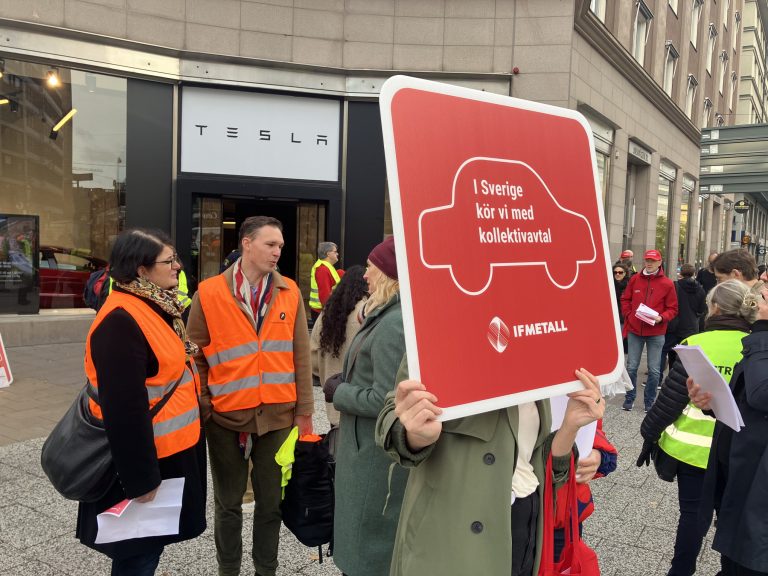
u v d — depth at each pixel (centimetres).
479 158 149
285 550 344
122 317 221
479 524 149
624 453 537
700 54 2281
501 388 146
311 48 1030
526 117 162
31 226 899
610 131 1372
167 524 226
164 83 973
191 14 976
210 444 294
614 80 1333
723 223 3594
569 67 1055
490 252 148
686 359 253
